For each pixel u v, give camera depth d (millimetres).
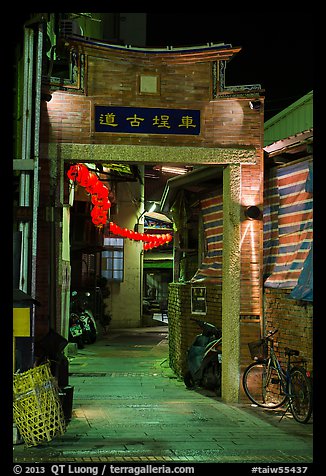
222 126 11078
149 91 10961
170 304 15695
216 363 11773
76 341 19609
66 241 13219
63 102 10789
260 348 10875
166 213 16484
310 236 9969
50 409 7934
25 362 8570
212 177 12328
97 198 15492
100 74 10898
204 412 10125
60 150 10727
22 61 10234
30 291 9258
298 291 9641
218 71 11094
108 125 10852
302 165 10352
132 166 16156
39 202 10586
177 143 10984
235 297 11117
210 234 13320
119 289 28031
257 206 11109
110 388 12367
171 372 14695
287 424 9312
